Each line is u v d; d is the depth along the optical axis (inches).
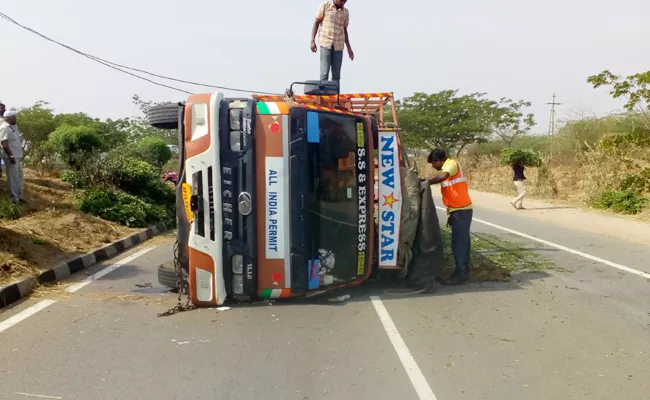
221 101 246.5
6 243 320.5
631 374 182.4
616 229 532.1
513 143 1583.4
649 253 402.3
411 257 281.1
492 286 302.4
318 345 208.8
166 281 283.6
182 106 253.6
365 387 171.9
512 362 192.5
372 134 273.3
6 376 180.4
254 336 218.8
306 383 175.0
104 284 307.1
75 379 178.2
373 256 276.7
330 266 261.7
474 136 1604.3
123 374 182.1
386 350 203.8
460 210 299.1
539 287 299.7
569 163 1179.3
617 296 281.3
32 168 592.4
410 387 171.9
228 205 248.7
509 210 711.7
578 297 279.1
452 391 169.2
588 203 743.7
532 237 478.3
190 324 233.9
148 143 768.9
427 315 247.6
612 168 734.5
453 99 1624.0
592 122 1171.3
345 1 369.4
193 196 246.7
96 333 222.8
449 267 330.0
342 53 377.1
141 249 419.8
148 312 252.4
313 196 253.9
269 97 287.9
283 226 250.2
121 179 553.0
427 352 201.9
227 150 246.1
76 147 579.2
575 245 436.1
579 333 223.6
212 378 178.9
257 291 255.4
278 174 247.8
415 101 1630.2
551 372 183.8
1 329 227.8
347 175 262.5
